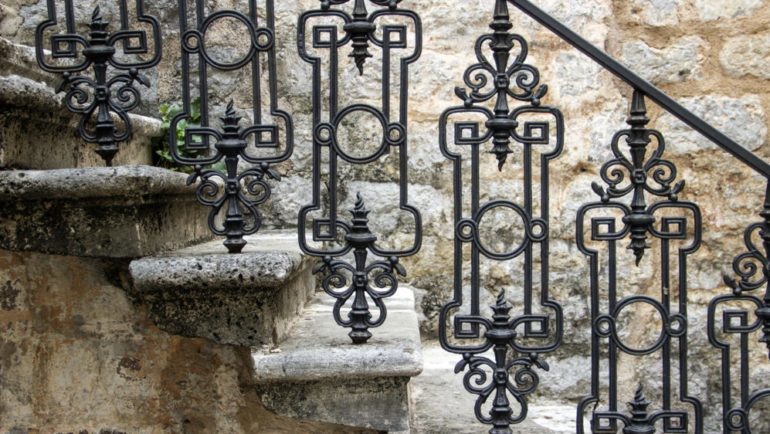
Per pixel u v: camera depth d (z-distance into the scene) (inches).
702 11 171.3
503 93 105.3
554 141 169.6
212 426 108.9
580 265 170.2
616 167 169.8
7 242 99.8
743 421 113.1
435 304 172.2
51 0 102.7
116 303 107.7
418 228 102.9
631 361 171.9
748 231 111.9
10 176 96.2
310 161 172.6
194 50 103.4
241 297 101.4
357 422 102.0
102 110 103.3
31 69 116.0
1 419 108.6
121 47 169.6
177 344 108.3
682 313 110.5
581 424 112.0
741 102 171.9
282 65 172.4
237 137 103.0
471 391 107.9
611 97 169.9
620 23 172.6
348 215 172.2
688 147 171.9
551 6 169.6
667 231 109.4
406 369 99.0
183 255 101.6
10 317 108.0
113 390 108.6
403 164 103.1
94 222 99.3
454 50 171.0
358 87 172.6
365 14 102.7
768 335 112.2
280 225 172.6
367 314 103.7
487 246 171.5
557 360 171.2
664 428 111.3
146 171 96.8
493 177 171.2
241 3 171.6
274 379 99.8
